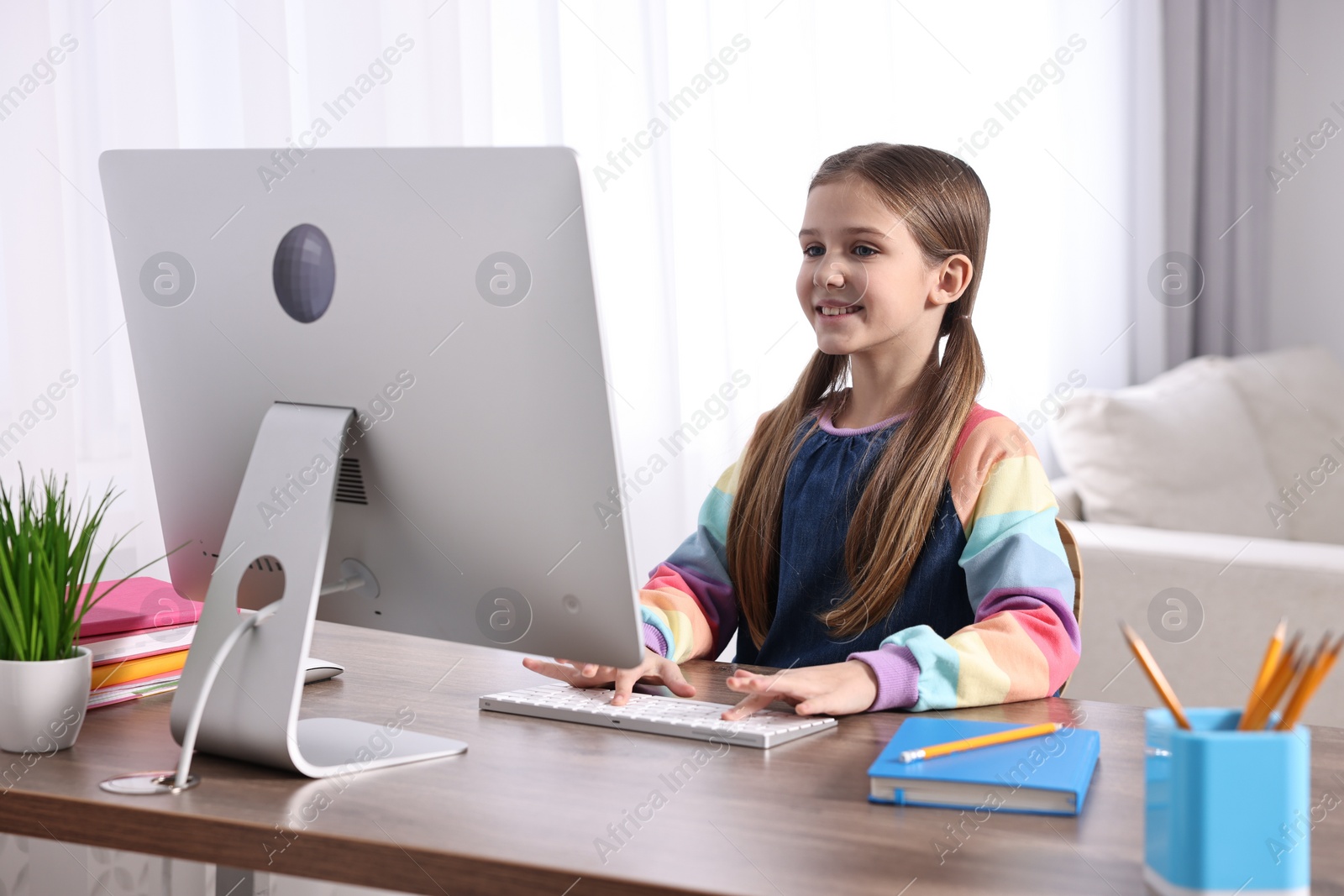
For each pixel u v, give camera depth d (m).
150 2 2.12
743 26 2.75
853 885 0.62
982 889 0.62
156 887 1.56
